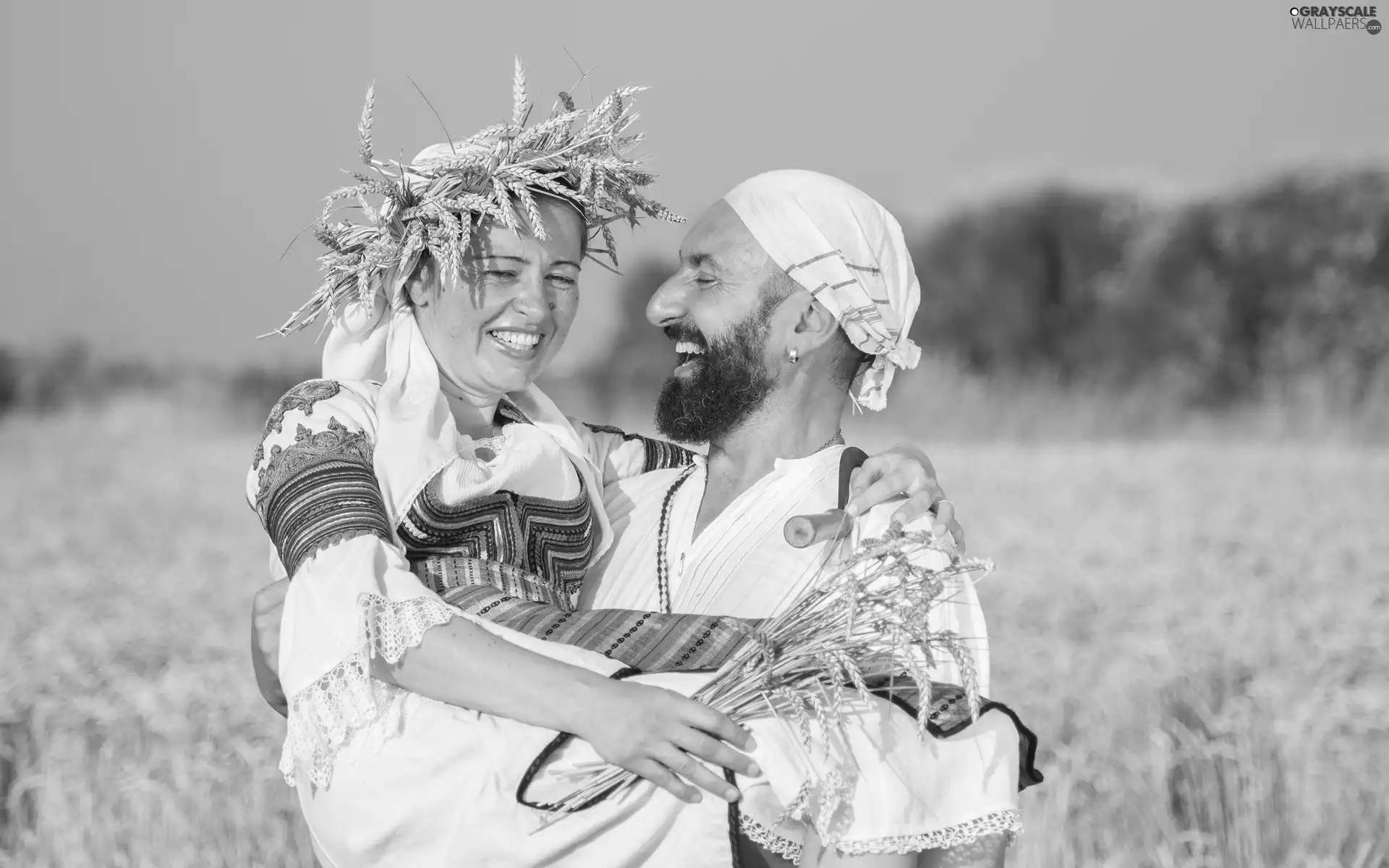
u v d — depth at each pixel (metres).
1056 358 28.25
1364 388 22.11
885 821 2.56
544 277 3.22
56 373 26.28
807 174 3.36
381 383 3.18
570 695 2.60
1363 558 8.41
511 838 2.64
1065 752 4.95
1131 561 8.65
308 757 2.71
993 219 30.09
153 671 6.37
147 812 4.66
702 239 3.38
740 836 2.74
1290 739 4.98
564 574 3.19
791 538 3.05
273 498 2.87
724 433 3.38
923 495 3.05
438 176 3.19
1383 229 26.64
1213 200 29.02
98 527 11.47
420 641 2.66
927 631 2.70
